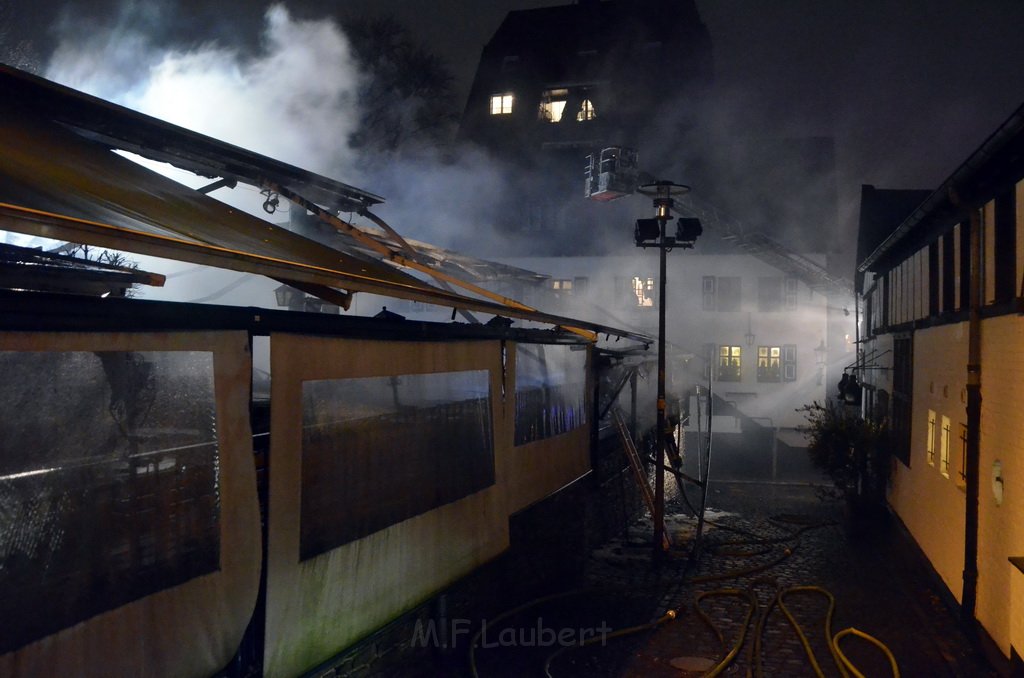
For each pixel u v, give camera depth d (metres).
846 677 8.98
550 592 11.23
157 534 4.38
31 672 3.74
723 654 9.68
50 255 5.88
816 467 19.59
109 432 4.12
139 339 4.23
